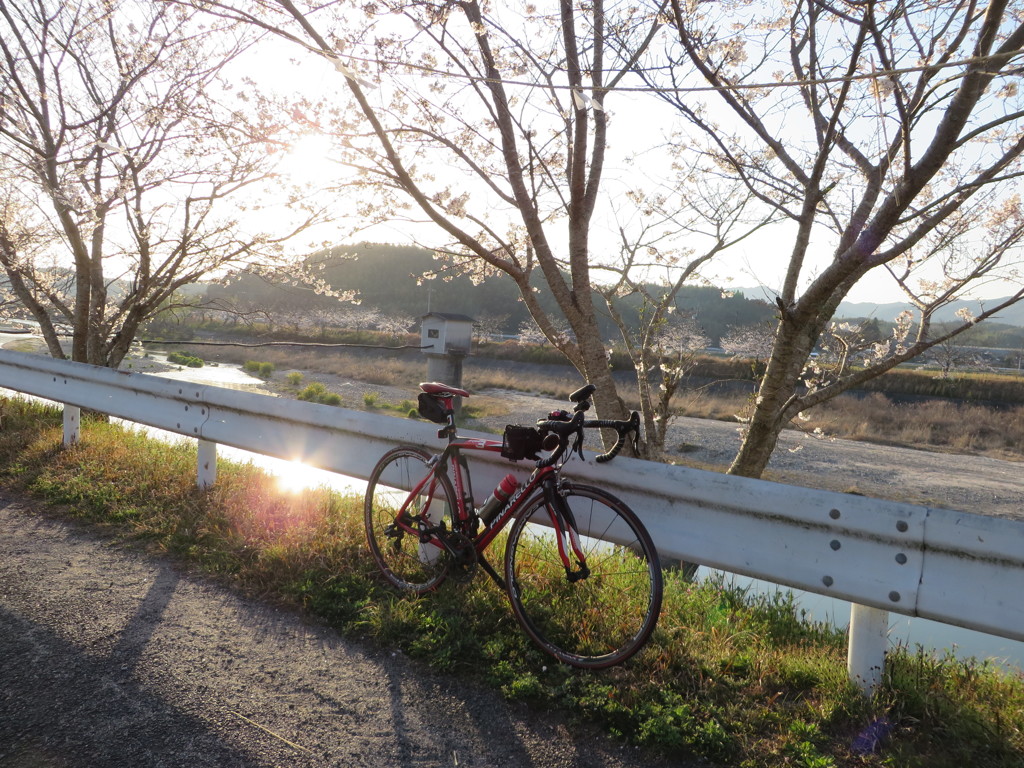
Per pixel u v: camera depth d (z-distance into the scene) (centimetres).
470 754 245
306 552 411
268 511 479
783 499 281
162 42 805
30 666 286
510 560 325
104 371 613
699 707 271
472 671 300
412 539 413
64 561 406
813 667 298
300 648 316
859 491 1648
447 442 382
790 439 2252
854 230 461
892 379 3362
